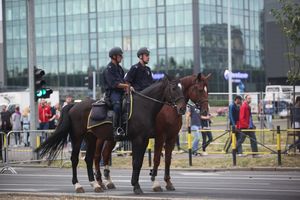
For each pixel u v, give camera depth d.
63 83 94.62
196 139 24.19
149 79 14.48
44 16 96.44
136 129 13.42
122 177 18.31
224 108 35.44
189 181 16.78
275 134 29.66
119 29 88.38
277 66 85.88
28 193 13.30
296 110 23.31
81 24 92.75
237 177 17.86
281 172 19.56
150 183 16.47
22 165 22.92
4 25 102.00
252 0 88.62
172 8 82.94
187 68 81.75
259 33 89.75
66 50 94.50
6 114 28.20
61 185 16.23
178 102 13.45
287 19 22.03
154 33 84.69
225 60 84.19
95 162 14.77
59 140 14.27
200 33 81.25
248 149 25.34
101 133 13.88
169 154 14.42
